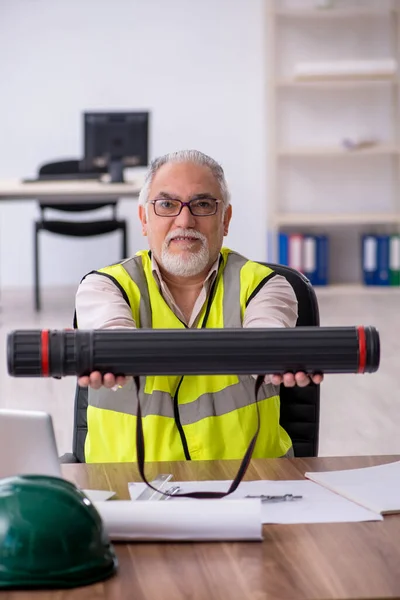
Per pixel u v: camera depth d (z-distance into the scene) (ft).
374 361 4.64
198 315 7.39
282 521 4.78
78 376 4.64
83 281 7.38
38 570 3.96
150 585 4.02
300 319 7.75
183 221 7.14
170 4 29.22
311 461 5.92
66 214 29.89
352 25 29.45
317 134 29.96
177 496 5.07
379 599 3.89
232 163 29.78
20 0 28.96
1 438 4.62
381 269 29.60
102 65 29.32
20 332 4.59
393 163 30.35
